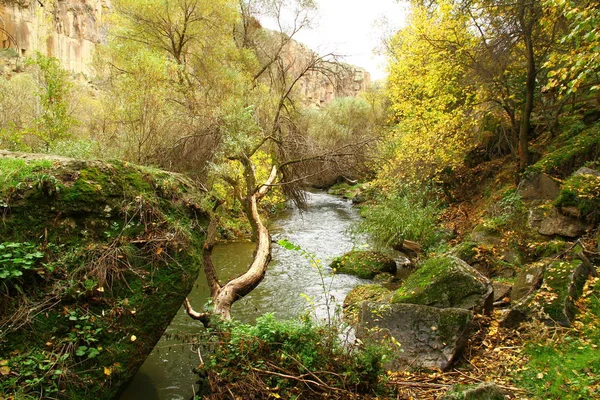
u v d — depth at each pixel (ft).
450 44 36.45
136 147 37.78
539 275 19.33
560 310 16.28
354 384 13.55
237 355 14.42
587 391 12.11
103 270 12.64
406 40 47.26
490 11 32.07
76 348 11.61
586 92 37.35
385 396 13.67
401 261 36.99
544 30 31.01
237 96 48.62
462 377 15.03
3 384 10.21
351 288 29.78
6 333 10.86
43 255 11.87
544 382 13.42
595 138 28.91
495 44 32.55
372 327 17.61
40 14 69.92
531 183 29.48
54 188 12.67
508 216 28.91
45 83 40.09
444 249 33.06
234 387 13.73
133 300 13.06
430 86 40.75
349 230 45.91
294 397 13.08
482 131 47.19
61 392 10.93
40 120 37.81
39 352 11.05
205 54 56.08
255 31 62.90
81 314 12.03
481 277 19.39
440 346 16.29
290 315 23.85
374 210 39.34
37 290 11.69
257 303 25.94
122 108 39.60
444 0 33.96
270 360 14.32
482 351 16.76
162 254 14.26
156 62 40.70
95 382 11.66
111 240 13.35
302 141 39.83
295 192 41.60
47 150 34.47
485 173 45.27
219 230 42.93
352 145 39.88
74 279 12.19
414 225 35.91
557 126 37.29
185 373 16.97
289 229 52.19
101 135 42.45
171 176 16.48
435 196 47.11
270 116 44.27
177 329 20.97
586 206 23.52
